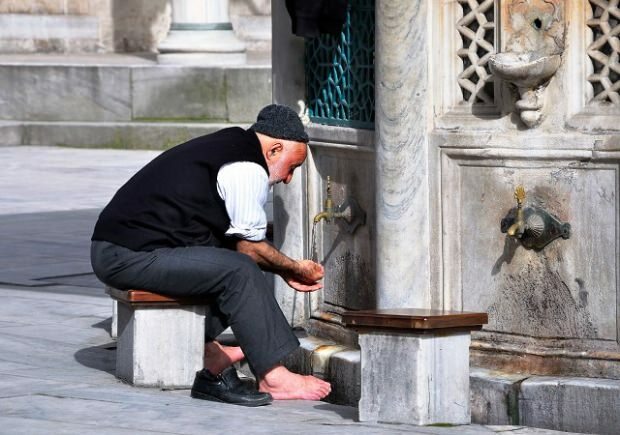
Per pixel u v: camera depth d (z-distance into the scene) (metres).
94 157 37.28
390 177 11.30
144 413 10.26
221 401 11.09
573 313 10.90
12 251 21.27
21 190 30.23
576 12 10.65
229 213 11.31
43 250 21.38
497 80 10.99
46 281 18.44
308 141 11.74
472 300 11.31
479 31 11.02
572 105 10.74
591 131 10.62
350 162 12.30
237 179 11.26
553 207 10.87
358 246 12.27
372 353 10.30
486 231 11.16
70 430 9.63
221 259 11.19
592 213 10.71
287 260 11.56
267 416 10.41
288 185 13.09
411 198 11.30
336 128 12.34
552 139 10.75
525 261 11.02
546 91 10.78
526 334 11.10
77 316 15.67
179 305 11.67
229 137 11.47
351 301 12.45
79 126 39.38
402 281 11.40
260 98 38.34
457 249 11.30
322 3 12.18
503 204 11.05
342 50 12.36
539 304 11.02
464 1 11.09
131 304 11.58
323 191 12.80
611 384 10.52
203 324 11.78
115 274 11.47
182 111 38.91
